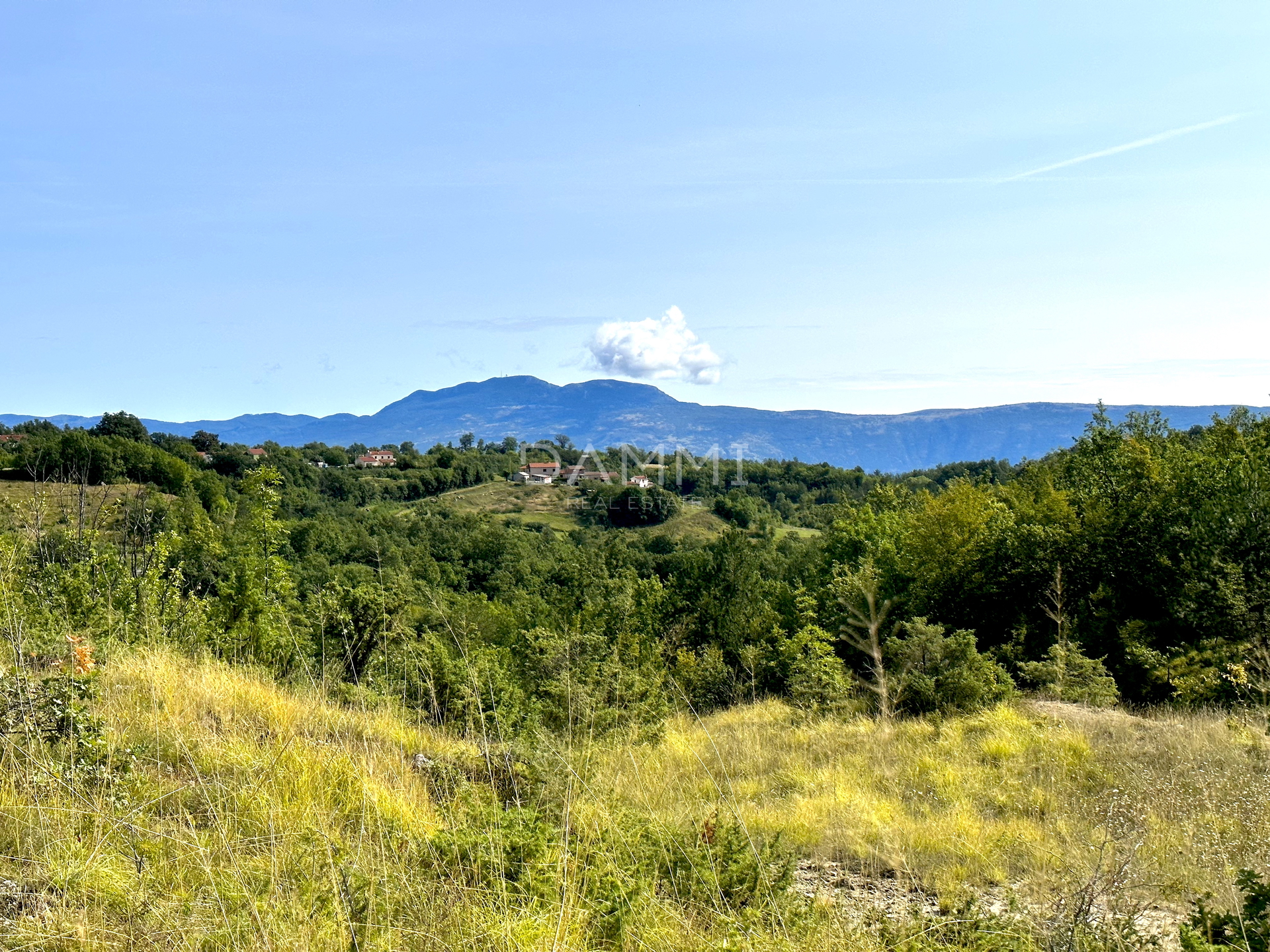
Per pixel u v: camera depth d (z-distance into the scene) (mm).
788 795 8789
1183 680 15680
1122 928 3797
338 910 2947
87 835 3465
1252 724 10305
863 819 7352
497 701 7328
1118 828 6199
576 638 10867
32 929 2703
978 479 39906
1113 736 10367
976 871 5926
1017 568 24031
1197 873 5117
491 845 3646
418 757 6129
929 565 26625
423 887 3342
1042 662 15844
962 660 14109
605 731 8492
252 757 4742
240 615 11469
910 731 11883
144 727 5207
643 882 3703
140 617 9562
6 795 3672
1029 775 8797
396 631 7816
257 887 3096
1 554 8172
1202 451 25531
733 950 3299
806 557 45906
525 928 3031
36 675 4676
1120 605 22047
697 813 5613
